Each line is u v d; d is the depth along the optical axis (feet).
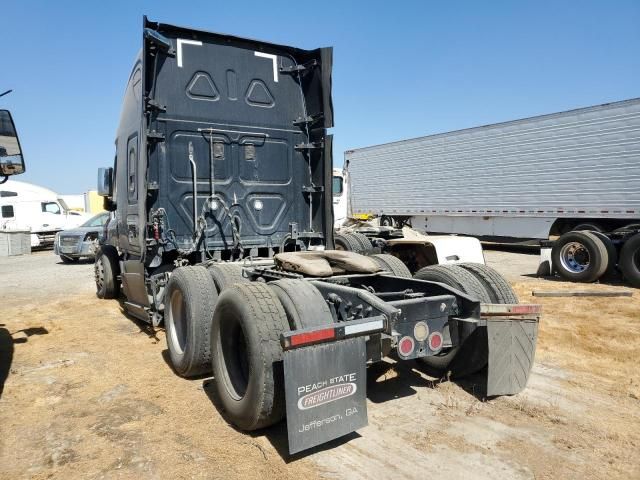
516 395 13.42
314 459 10.12
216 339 12.30
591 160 46.44
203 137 19.07
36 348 19.17
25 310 27.48
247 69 20.04
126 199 21.68
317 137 21.20
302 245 21.17
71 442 11.10
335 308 12.32
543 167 50.75
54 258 64.03
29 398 13.87
